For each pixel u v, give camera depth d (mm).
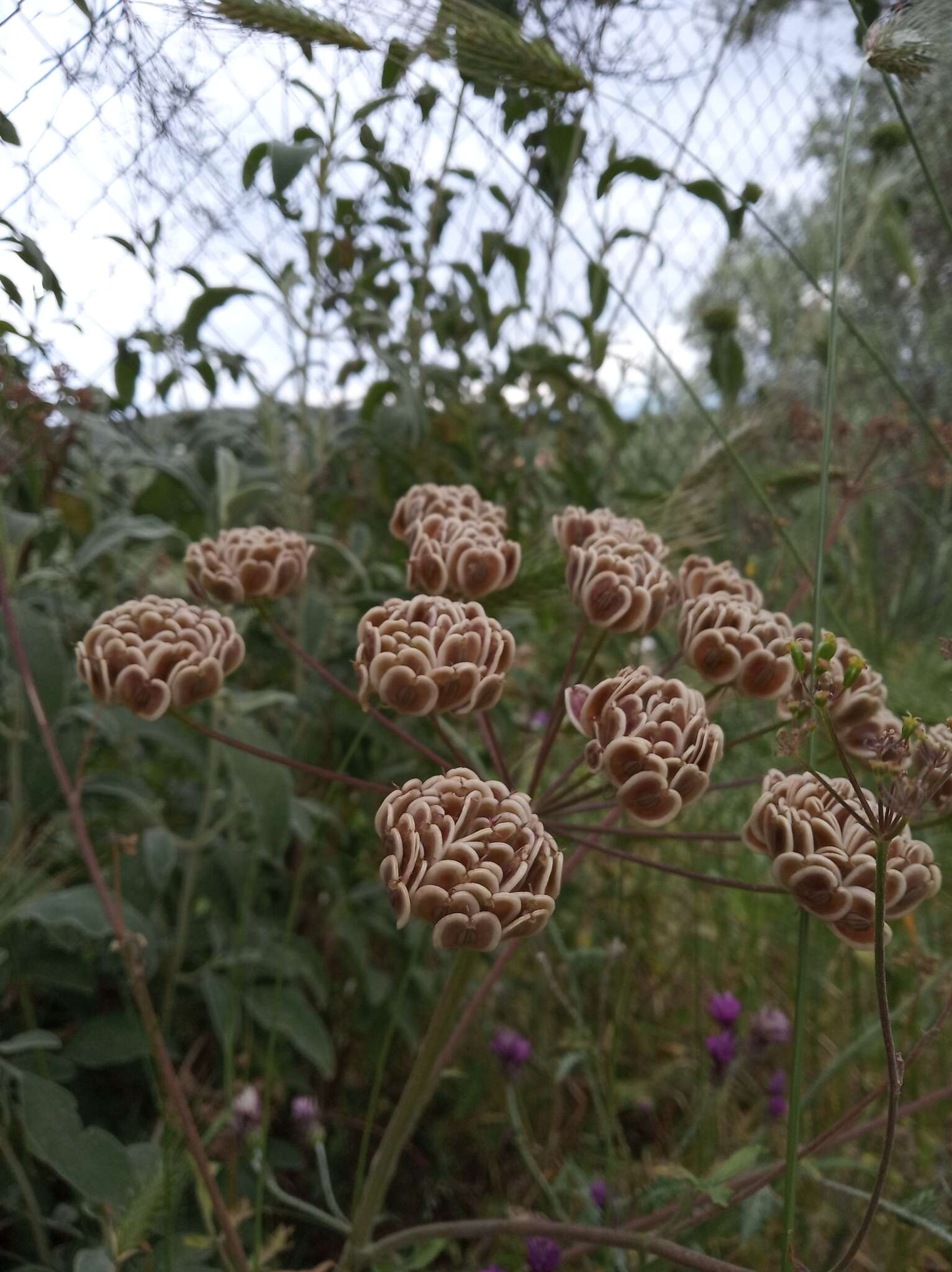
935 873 78
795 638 91
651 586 94
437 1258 150
